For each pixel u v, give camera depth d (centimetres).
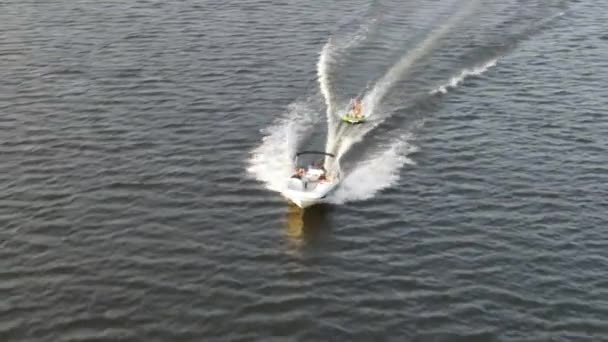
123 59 7094
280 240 4569
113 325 3856
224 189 5078
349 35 7850
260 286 4172
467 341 3809
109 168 5288
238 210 4856
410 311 4003
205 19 8244
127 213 4788
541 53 7450
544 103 6400
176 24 8062
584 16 8431
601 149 5662
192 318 3919
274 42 7638
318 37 7806
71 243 4484
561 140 5794
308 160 5441
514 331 3875
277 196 5012
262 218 4781
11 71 6775
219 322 3897
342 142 5722
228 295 4094
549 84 6762
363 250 4500
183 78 6738
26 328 3822
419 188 5150
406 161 5488
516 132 5916
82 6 8550
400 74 6931
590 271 4319
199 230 4647
